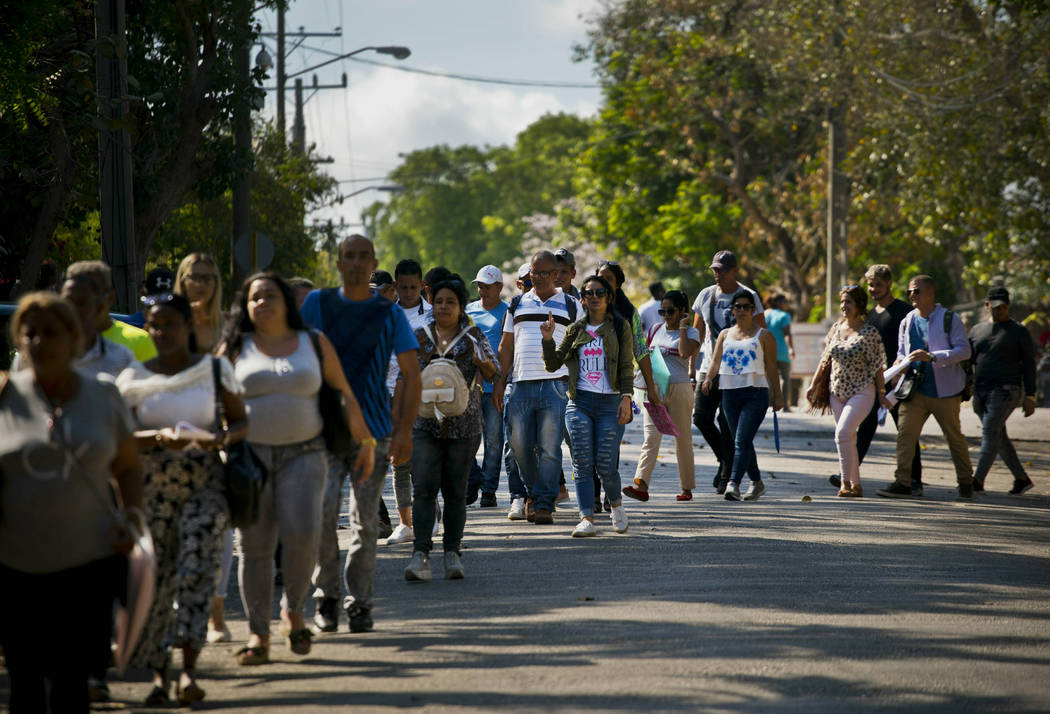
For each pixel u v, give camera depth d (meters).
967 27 75.62
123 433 12.57
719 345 33.09
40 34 32.12
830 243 80.56
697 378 34.72
